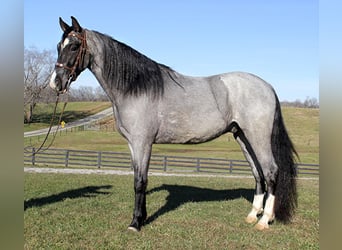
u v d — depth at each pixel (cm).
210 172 1802
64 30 474
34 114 5162
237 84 514
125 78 473
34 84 3622
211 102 502
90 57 477
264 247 425
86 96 9012
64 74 462
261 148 504
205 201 709
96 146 3294
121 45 493
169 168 1972
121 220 532
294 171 513
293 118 5591
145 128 474
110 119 5750
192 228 491
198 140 512
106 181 1101
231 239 450
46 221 513
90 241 428
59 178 1137
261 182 559
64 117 5800
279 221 522
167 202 690
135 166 478
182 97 496
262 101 504
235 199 738
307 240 453
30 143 3325
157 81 486
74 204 651
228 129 533
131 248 407
